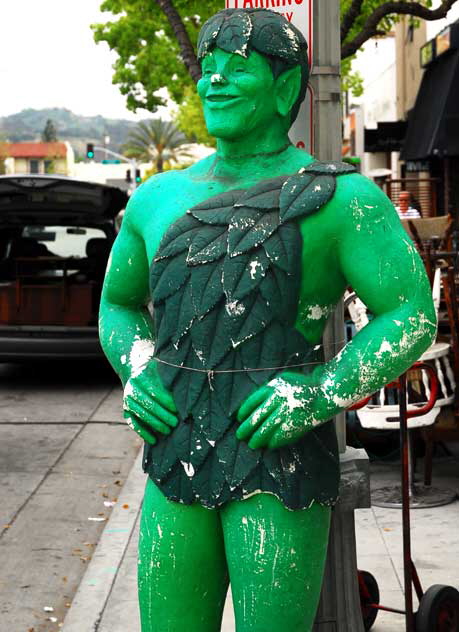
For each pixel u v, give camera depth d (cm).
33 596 565
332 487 290
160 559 292
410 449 688
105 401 1158
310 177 282
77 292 1253
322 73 397
